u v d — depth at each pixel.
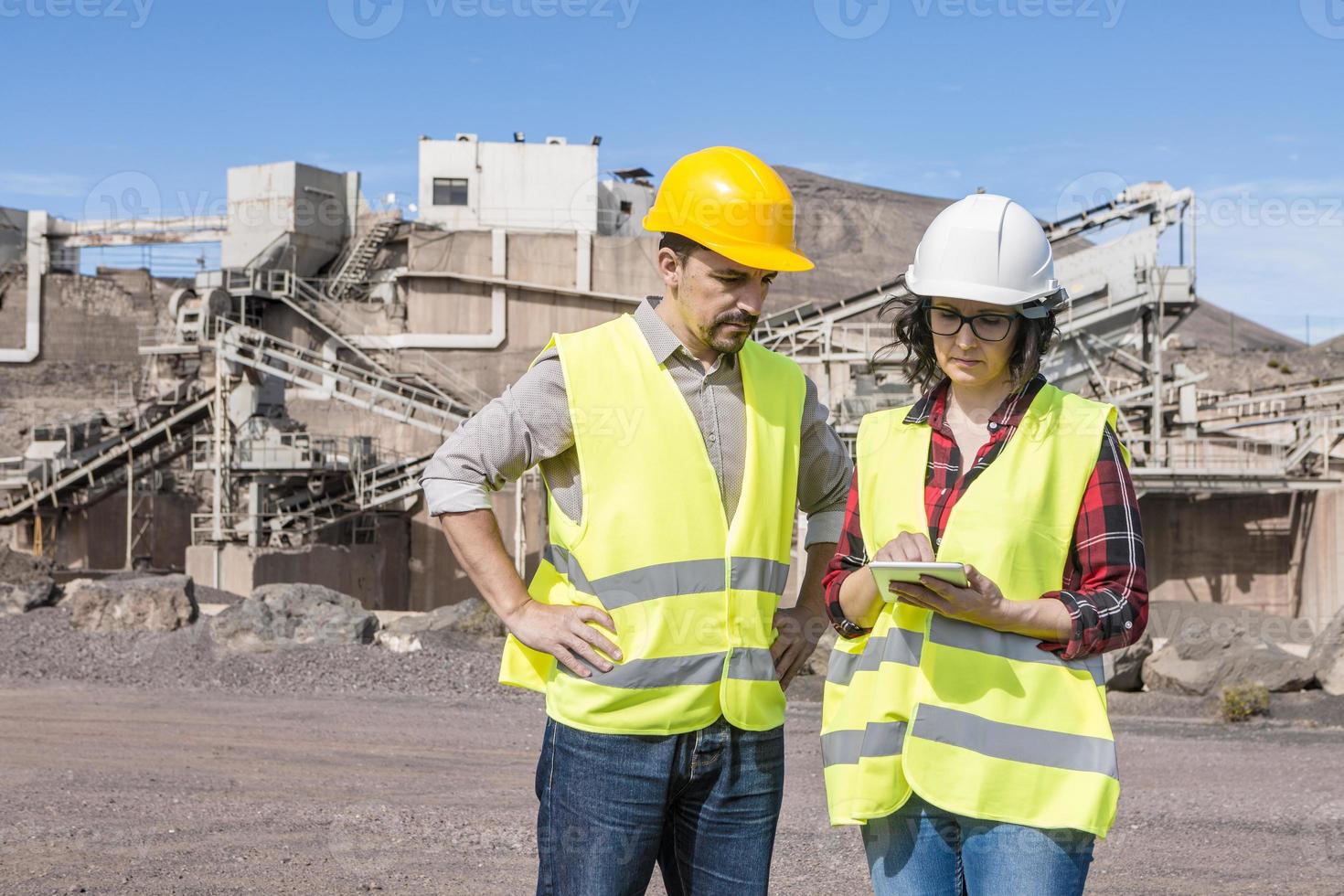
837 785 2.69
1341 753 10.09
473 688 13.13
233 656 14.07
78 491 34.62
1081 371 31.22
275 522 31.67
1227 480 31.61
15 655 13.77
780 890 5.14
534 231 37.00
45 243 39.84
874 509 2.73
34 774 7.76
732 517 2.75
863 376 27.62
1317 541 34.00
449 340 36.47
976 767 2.49
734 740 2.72
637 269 37.19
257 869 5.26
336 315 36.81
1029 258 2.59
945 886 2.60
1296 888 5.35
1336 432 32.59
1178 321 32.69
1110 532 2.55
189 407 34.00
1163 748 10.42
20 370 39.59
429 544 36.06
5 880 4.93
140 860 5.34
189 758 8.72
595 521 2.68
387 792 7.58
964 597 2.41
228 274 35.12
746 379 2.82
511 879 5.25
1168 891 5.28
